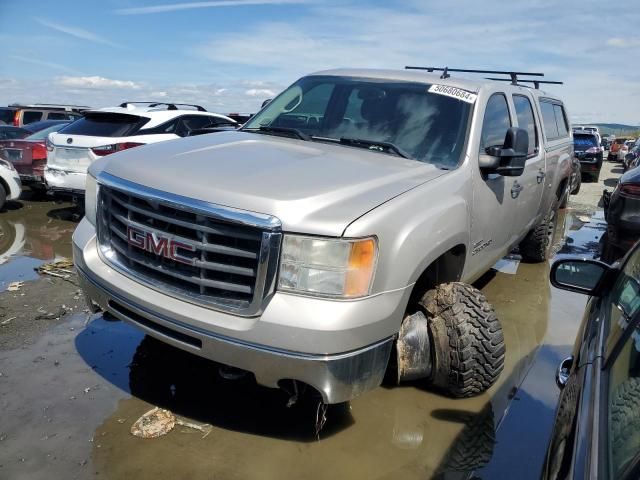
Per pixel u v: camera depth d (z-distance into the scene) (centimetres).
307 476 276
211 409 328
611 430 144
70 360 375
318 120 422
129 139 762
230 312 267
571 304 564
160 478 267
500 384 381
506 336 471
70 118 1616
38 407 318
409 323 333
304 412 332
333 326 253
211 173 293
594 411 158
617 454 132
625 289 221
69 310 459
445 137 382
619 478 122
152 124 793
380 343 274
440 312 333
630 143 3212
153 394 339
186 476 270
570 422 170
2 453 278
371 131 397
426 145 379
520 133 385
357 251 260
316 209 263
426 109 400
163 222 285
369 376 273
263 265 258
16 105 1738
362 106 417
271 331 256
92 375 357
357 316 259
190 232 277
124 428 304
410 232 283
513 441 318
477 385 336
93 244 333
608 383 169
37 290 503
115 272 311
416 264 288
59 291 502
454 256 361
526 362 421
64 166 774
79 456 279
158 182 290
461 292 334
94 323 436
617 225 539
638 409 138
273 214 259
